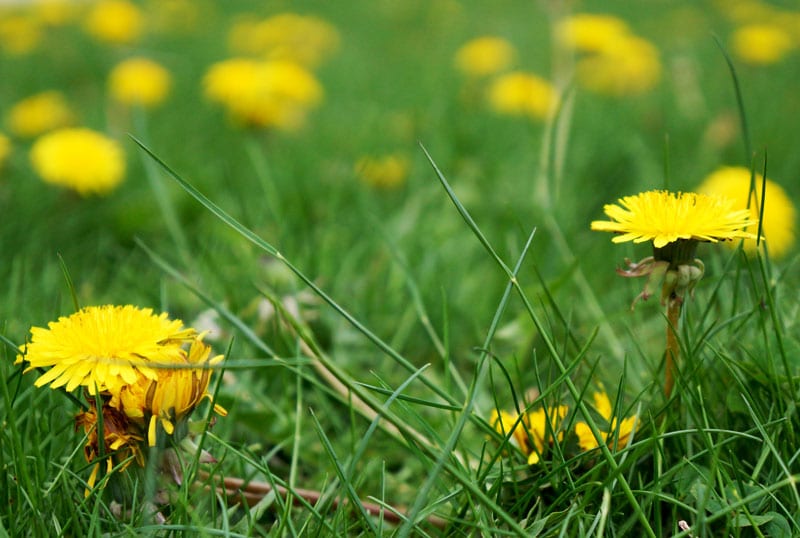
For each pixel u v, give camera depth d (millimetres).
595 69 1868
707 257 1528
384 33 2258
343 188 1650
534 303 1481
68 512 876
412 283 1452
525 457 1000
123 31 1996
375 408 840
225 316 1127
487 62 1930
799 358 1056
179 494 824
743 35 1920
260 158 1634
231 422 1160
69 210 1614
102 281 1558
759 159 1673
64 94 1897
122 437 834
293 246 1565
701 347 1056
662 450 938
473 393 894
